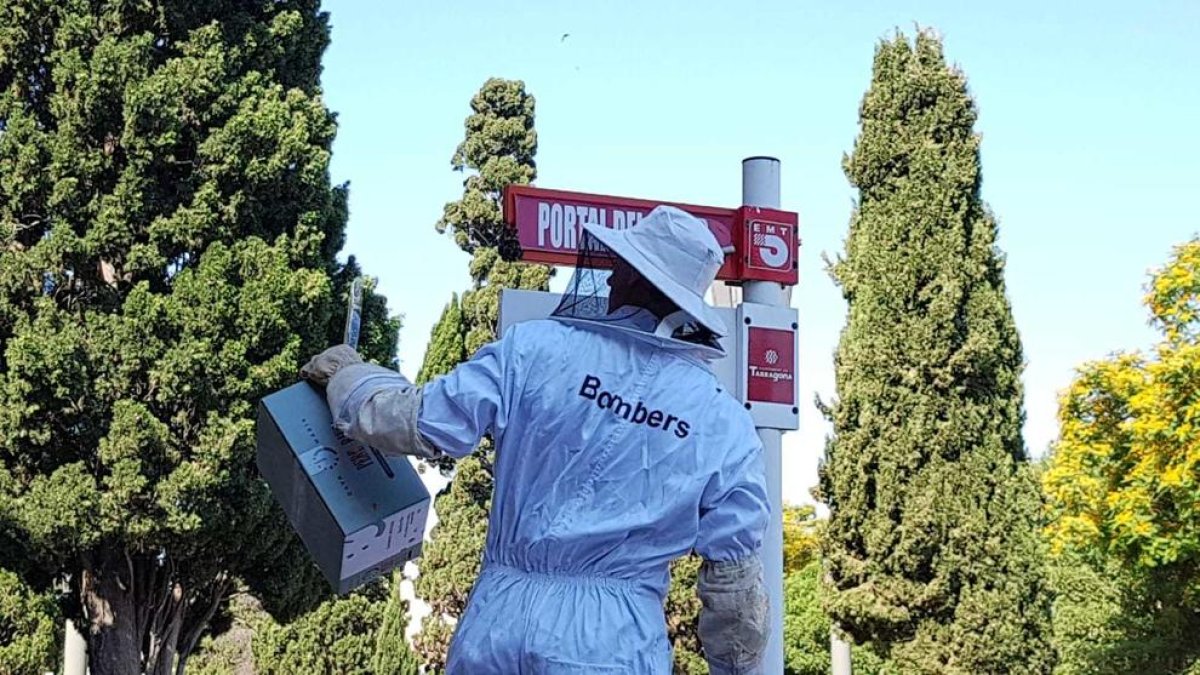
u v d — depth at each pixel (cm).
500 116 2427
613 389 265
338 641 2055
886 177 1783
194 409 1249
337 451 286
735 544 265
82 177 1277
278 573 1386
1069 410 1586
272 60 1420
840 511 1722
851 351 1748
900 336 1709
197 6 1363
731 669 274
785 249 536
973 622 1628
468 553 2139
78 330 1229
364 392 274
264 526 1320
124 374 1233
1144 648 1623
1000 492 1666
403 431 264
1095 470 1577
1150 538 1479
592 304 283
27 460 1225
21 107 1295
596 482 261
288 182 1343
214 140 1298
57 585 1335
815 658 2377
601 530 256
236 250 1291
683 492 261
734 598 266
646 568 261
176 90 1284
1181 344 1506
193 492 1226
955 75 1773
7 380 1220
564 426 262
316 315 1334
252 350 1287
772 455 523
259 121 1311
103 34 1319
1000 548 1645
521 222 505
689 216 285
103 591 1293
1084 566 1838
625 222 516
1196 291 1515
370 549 292
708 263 280
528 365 267
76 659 1343
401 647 2086
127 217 1273
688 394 269
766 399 522
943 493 1656
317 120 1395
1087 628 1795
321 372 288
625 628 254
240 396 1263
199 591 1418
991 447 1680
